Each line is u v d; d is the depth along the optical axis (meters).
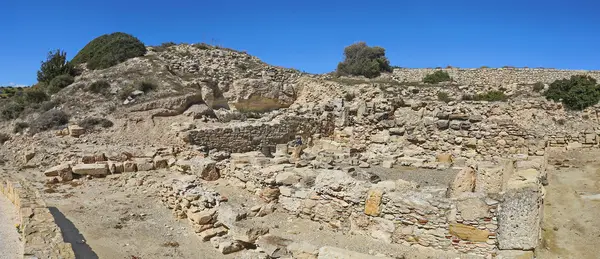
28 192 13.62
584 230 10.26
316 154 23.34
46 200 15.09
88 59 38.94
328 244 10.38
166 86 29.91
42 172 19.62
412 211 10.25
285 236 11.10
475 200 9.55
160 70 33.12
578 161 17.94
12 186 14.76
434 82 38.66
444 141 23.03
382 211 10.77
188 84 32.00
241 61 42.47
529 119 23.81
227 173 17.22
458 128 22.77
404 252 9.77
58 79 32.81
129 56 37.06
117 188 17.02
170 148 22.30
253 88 35.97
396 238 10.45
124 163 19.36
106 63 36.16
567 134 21.27
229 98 35.50
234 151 24.75
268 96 36.72
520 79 37.56
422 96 31.52
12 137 25.20
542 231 10.34
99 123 25.03
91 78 31.48
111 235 11.80
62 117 25.78
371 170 20.09
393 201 10.58
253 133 25.53
